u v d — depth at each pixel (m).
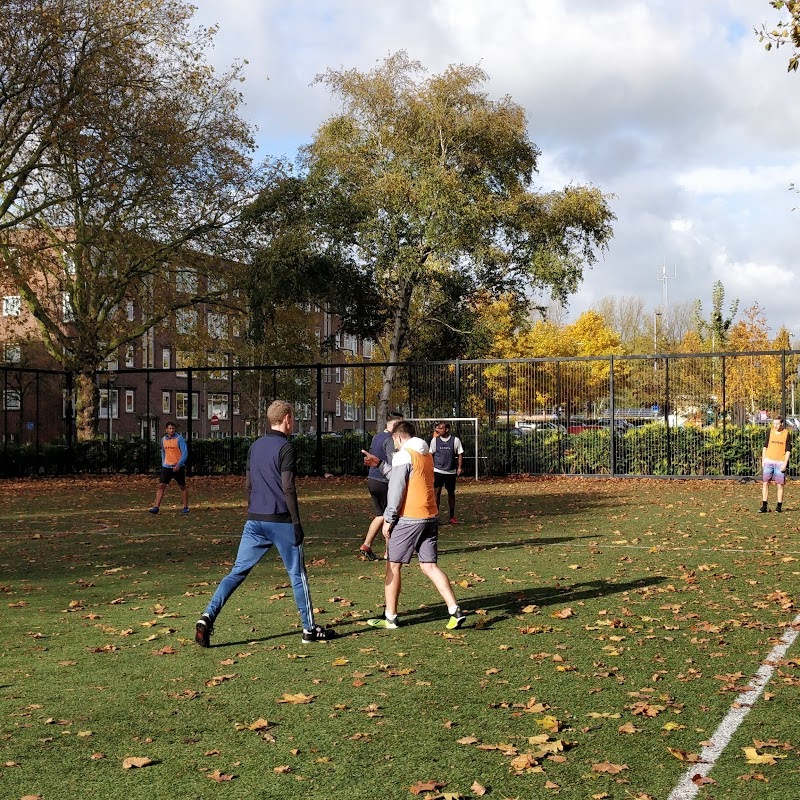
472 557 11.71
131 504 21.19
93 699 5.66
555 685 5.77
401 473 7.50
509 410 30.02
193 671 6.30
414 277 38.16
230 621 7.96
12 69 29.14
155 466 34.19
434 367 30.34
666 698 5.41
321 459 31.27
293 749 4.67
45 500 22.67
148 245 33.66
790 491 23.06
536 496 22.08
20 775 4.38
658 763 4.39
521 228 38.03
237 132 33.97
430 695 5.59
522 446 29.86
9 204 30.92
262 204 36.94
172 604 8.87
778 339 48.53
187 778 4.31
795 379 28.97
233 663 6.49
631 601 8.59
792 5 10.23
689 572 10.24
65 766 4.50
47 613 8.52
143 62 30.36
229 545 13.45
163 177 31.55
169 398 53.53
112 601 9.05
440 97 37.69
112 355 39.59
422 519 7.55
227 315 40.00
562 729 4.92
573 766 4.37
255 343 39.50
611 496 21.86
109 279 34.12
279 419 7.24
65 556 12.48
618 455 28.92
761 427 27.83
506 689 5.70
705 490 23.67
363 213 37.38
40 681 6.09
